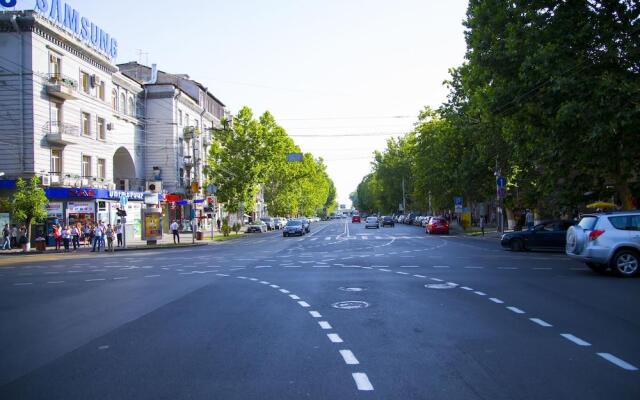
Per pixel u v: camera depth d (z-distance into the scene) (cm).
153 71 5791
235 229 5844
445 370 624
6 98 3541
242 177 5562
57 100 3756
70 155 3884
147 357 705
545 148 2244
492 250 2747
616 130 1845
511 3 2153
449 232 5244
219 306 1100
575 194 2641
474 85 2389
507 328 844
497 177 4075
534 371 614
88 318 998
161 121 5362
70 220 3919
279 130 5834
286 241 4019
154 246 3734
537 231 2627
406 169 9500
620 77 1889
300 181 9519
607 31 1966
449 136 4078
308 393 549
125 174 5034
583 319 902
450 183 4703
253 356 700
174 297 1245
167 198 4903
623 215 1499
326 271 1756
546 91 1981
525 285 1333
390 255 2434
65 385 591
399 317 947
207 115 6488
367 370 628
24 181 3400
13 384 598
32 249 3516
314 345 754
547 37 2019
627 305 1031
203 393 555
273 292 1289
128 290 1398
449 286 1335
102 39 4312
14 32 3519
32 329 905
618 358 662
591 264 1595
